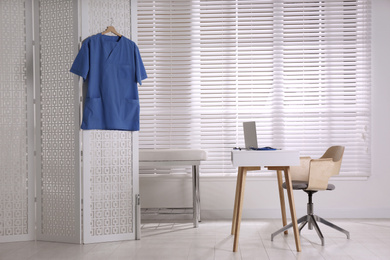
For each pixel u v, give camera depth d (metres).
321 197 5.71
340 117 5.71
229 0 5.75
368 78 5.74
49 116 4.45
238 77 5.76
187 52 5.78
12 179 4.49
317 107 5.73
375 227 5.06
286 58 5.78
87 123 4.26
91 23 4.39
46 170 4.46
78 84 4.33
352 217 5.70
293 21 5.73
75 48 4.35
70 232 4.38
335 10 5.73
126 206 4.50
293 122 5.73
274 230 4.91
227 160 5.71
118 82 4.39
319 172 4.25
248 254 3.87
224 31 5.75
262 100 5.75
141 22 5.76
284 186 4.33
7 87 4.50
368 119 5.71
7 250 4.11
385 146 5.73
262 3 5.78
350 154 5.69
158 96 5.72
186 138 5.71
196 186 5.21
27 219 4.51
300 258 3.73
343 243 4.26
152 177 5.75
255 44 5.74
